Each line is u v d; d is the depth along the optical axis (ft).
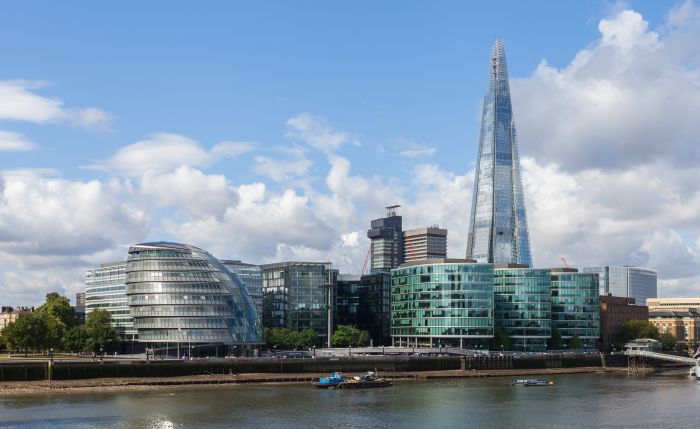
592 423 491.31
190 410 526.57
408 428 467.52
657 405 578.66
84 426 460.55
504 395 639.76
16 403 549.54
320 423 481.87
